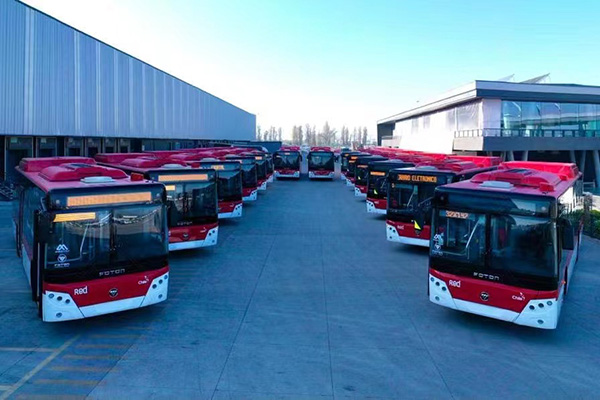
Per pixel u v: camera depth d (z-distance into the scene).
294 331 8.46
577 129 37.50
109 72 31.48
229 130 76.00
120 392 6.32
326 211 23.53
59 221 7.84
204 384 6.55
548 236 7.76
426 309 9.66
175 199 13.38
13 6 21.45
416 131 57.28
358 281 11.61
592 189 37.47
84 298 7.91
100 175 9.70
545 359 7.49
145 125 38.31
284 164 42.56
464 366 7.21
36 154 26.25
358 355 7.52
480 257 8.26
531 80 43.28
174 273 12.17
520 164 13.96
